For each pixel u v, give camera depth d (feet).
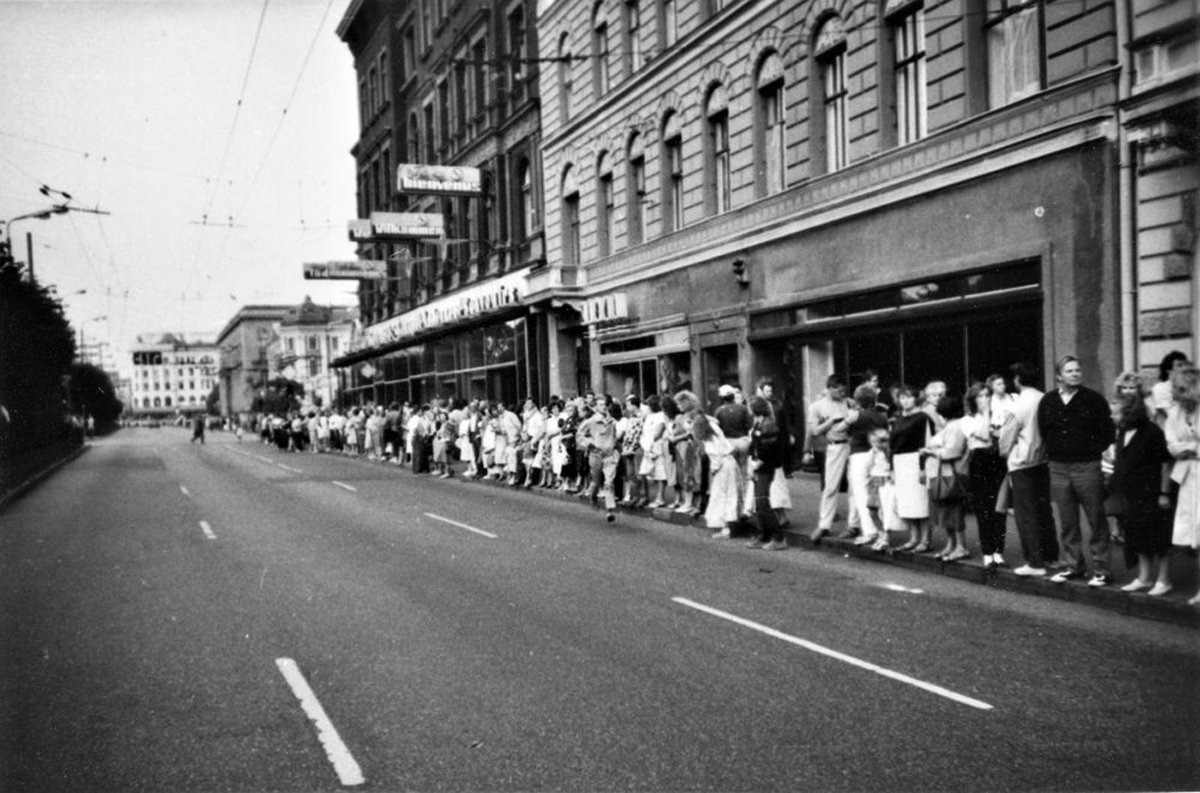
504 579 33.12
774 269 60.18
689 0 68.59
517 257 105.29
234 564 37.29
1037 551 29.89
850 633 24.75
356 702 20.06
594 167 85.05
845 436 38.52
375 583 32.73
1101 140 37.45
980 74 44.42
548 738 17.74
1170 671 20.71
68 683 21.81
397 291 152.05
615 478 54.08
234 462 110.83
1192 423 25.46
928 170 46.19
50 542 45.34
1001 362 43.27
